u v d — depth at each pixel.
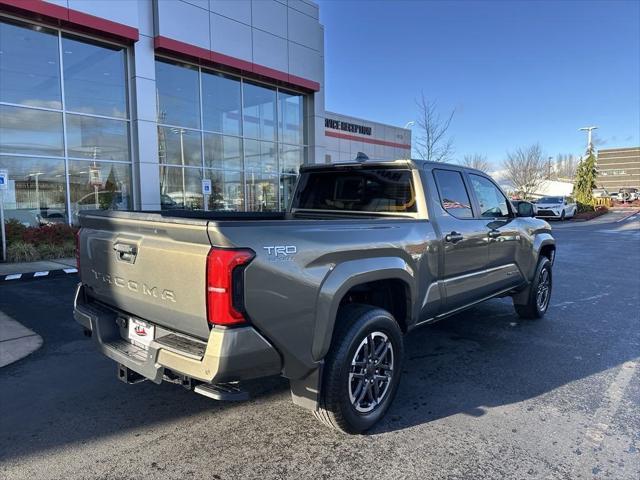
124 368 3.18
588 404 3.79
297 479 2.80
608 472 2.86
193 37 15.05
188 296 2.63
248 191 18.31
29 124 12.59
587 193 47.69
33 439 3.25
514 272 5.60
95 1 12.82
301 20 18.92
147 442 3.22
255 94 18.47
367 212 4.54
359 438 3.27
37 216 12.80
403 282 3.73
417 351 5.09
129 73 14.18
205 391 2.67
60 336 5.56
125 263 3.09
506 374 4.43
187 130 16.08
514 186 50.78
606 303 7.36
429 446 3.16
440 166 4.54
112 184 14.17
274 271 2.66
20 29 12.30
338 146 27.08
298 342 2.82
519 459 3.00
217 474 2.85
